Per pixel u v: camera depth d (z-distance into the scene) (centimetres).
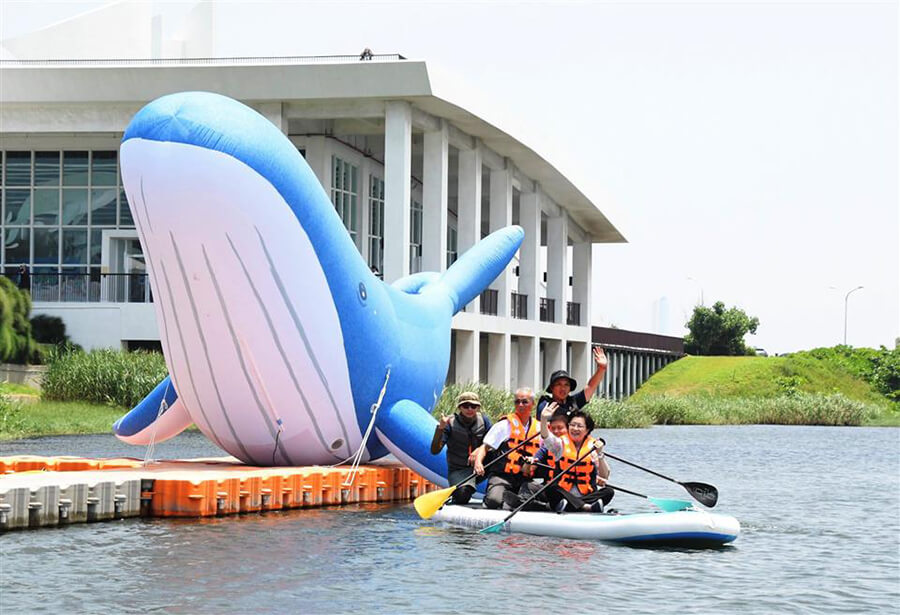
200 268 1463
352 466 1728
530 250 5088
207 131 1421
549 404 1445
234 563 1171
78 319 3909
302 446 1658
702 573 1180
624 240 6275
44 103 3722
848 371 7388
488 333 4716
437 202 3994
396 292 1861
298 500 1578
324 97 3622
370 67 3562
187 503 1452
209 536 1318
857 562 1289
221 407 1596
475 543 1311
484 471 1465
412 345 1803
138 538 1293
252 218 1453
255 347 1523
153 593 1032
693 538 1331
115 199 4166
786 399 5712
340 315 1586
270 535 1338
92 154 4175
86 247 4178
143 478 1459
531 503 1450
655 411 5300
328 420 1633
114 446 2586
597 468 1474
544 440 1438
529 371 5144
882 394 7212
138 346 3994
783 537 1472
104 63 4256
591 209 5594
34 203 4191
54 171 4188
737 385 7119
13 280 4044
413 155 4891
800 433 4519
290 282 1509
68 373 3475
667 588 1103
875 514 1744
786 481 2306
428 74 3562
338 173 4262
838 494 2047
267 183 1456
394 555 1233
